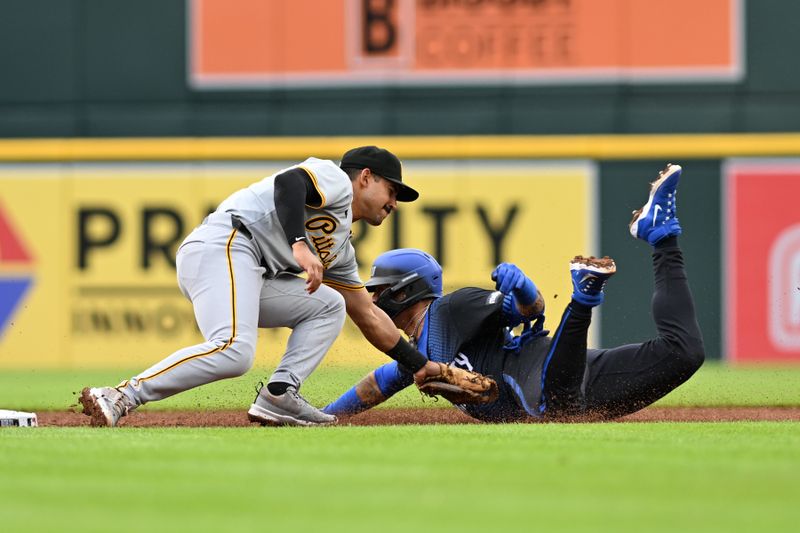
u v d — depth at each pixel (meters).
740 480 9.04
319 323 15.19
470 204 37.06
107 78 37.78
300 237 14.11
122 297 37.34
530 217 36.88
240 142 37.56
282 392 14.80
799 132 36.38
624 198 36.78
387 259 16.05
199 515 7.54
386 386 16.48
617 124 36.78
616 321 36.25
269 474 9.40
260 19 37.56
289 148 37.50
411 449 11.09
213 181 37.59
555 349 14.64
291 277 15.23
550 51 36.91
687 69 36.66
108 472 9.57
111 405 14.23
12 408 22.17
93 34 37.78
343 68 37.41
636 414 18.42
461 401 14.96
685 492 8.45
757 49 36.50
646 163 36.66
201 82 37.66
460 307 15.30
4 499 8.20
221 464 10.02
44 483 8.97
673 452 10.86
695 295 36.50
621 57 36.75
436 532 6.91
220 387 26.19
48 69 37.78
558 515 7.50
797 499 8.17
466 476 9.24
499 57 37.03
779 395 24.62
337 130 37.47
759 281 36.34
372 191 15.49
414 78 37.25
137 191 37.56
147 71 37.69
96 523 7.27
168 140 37.62
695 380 29.98
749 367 35.69
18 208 37.69
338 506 7.86
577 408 15.16
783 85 36.47
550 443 11.62
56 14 37.84
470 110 37.12
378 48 37.31
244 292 14.60
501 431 13.05
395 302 16.06
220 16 37.59
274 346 35.75
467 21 37.09
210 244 14.70
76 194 37.59
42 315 37.44
